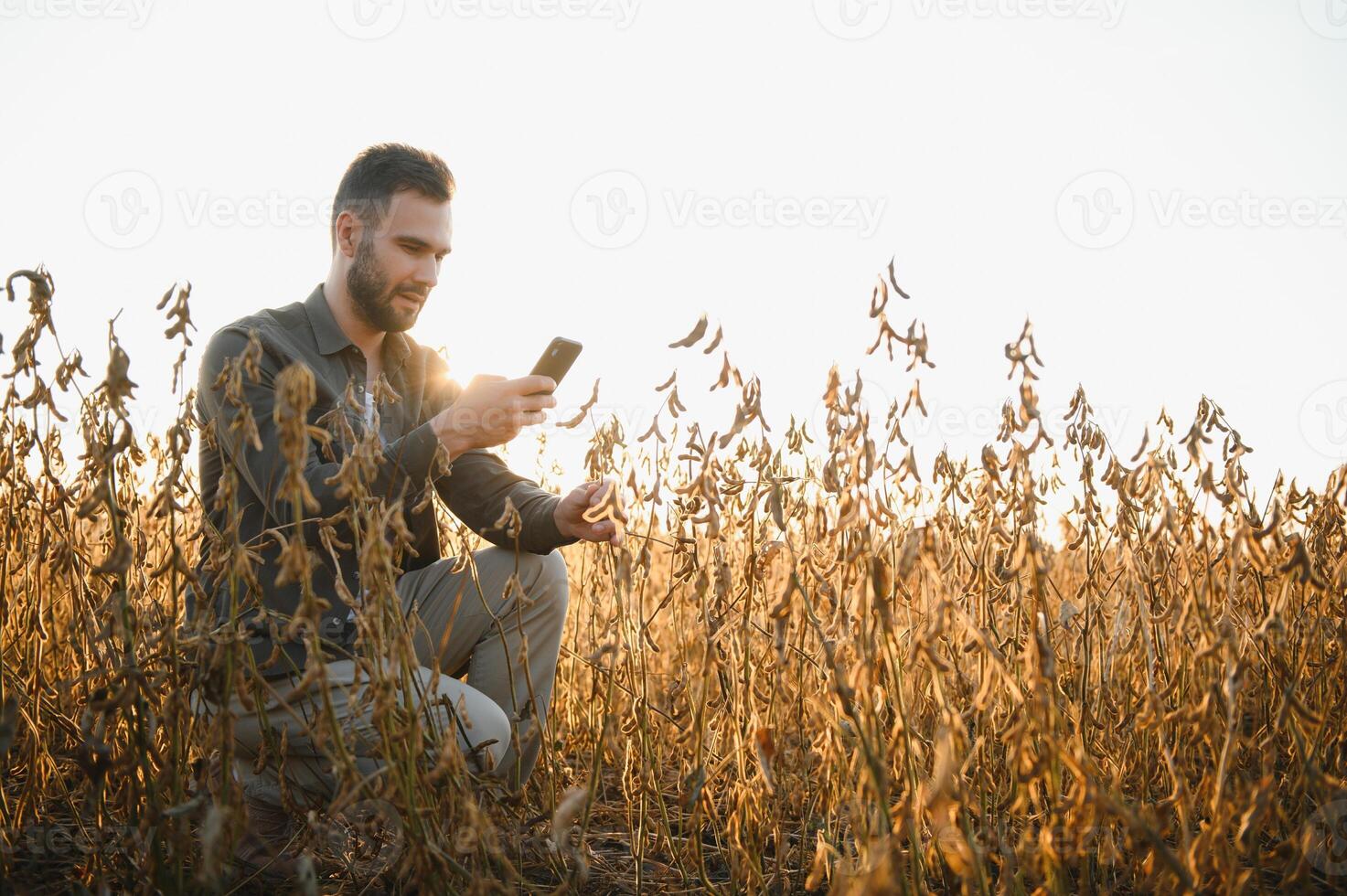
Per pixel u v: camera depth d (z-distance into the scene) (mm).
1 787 1972
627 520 1924
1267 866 1901
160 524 2281
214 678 1602
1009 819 2023
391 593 1659
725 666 1974
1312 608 2135
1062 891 1603
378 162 2410
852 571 1622
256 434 1574
